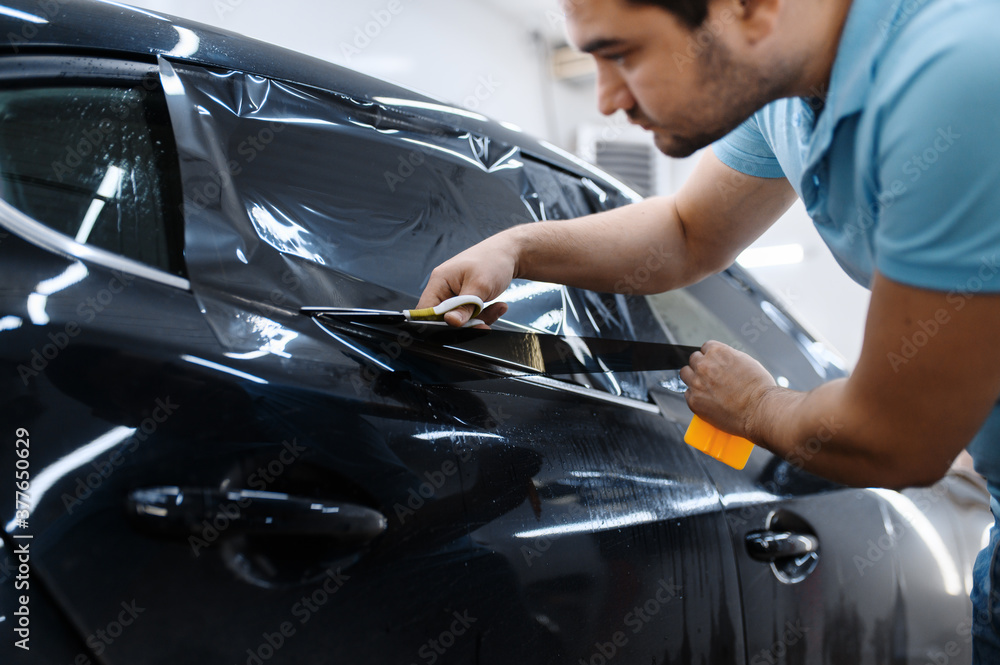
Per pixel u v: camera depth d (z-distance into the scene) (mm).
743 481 946
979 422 536
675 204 955
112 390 522
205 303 626
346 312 698
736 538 885
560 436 783
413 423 654
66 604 474
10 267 549
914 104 466
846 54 511
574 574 708
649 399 974
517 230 834
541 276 864
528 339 856
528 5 5387
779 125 687
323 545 558
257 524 531
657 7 474
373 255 838
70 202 623
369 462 601
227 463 535
